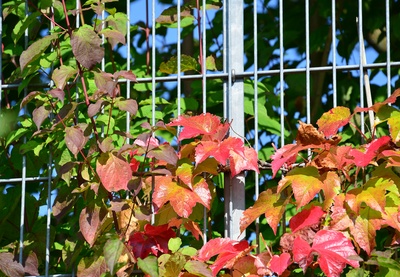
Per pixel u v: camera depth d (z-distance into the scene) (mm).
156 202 3734
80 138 3727
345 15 5812
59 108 4223
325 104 5680
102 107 4027
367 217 3627
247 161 3783
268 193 3748
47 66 4121
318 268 3977
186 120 3824
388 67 3861
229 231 3844
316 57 5875
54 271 4254
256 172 3773
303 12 5883
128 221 3834
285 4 5922
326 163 3711
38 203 4223
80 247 3881
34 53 3840
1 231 4312
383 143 3688
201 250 3721
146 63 5031
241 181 3873
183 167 3811
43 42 3852
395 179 3684
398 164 3658
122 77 4004
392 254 3658
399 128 3717
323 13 5738
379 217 3621
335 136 3756
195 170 3793
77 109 4059
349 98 5633
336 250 3555
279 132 4605
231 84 3969
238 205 3859
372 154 3660
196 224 3865
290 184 3770
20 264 3836
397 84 5555
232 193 3867
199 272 3590
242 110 3947
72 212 4695
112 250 3586
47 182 4160
